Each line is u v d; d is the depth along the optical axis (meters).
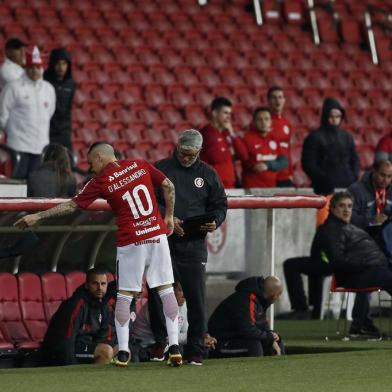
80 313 32.97
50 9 71.75
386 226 39.69
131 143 65.00
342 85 75.62
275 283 35.12
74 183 38.12
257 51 75.38
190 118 68.25
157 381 27.20
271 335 35.09
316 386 26.38
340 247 39.00
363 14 80.81
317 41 77.50
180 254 31.45
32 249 37.62
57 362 32.91
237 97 71.31
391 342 38.62
